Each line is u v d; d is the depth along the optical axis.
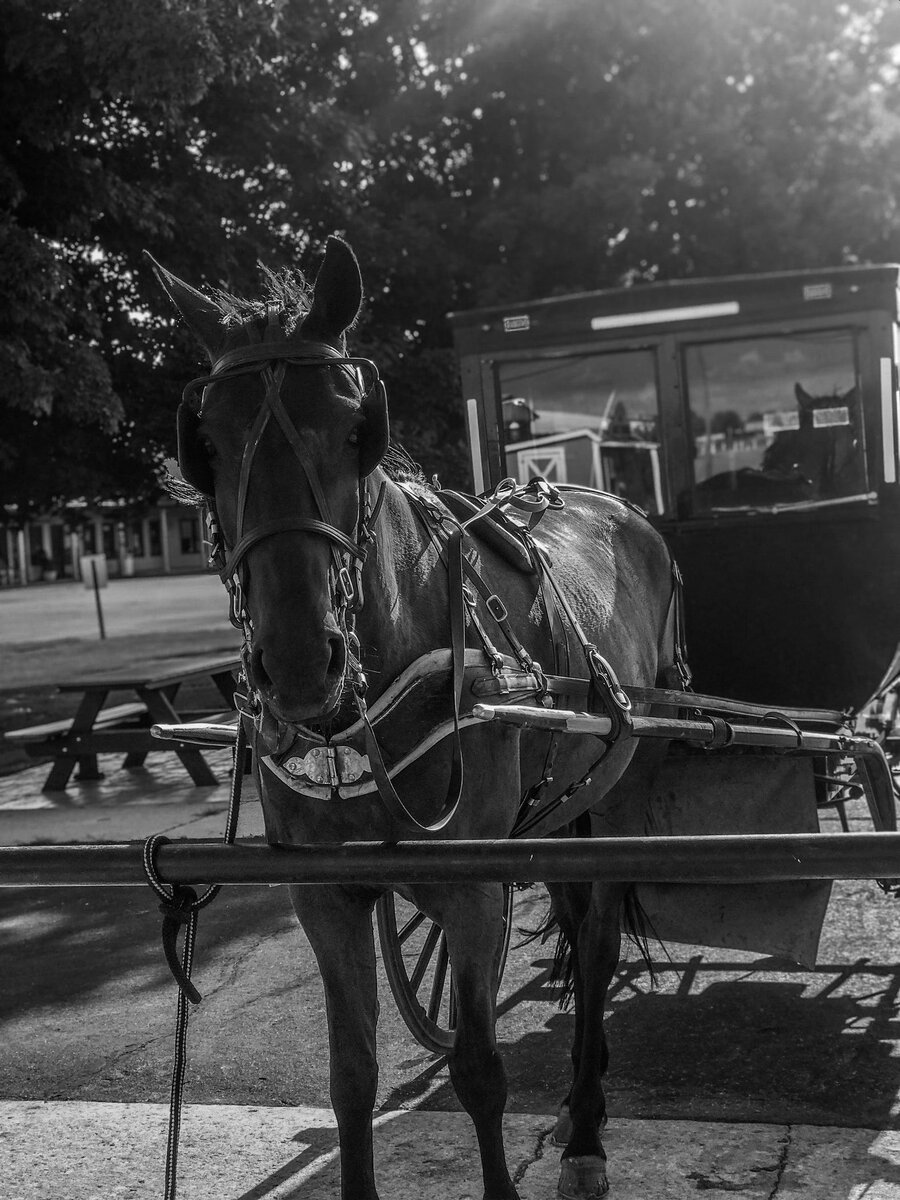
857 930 4.97
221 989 4.85
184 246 11.80
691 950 4.91
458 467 13.71
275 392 2.20
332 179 12.96
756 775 4.00
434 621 2.60
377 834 2.50
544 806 3.14
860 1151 3.12
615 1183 3.03
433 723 2.53
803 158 17.78
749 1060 3.81
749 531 5.39
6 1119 3.58
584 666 3.17
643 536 4.12
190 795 8.64
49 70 10.12
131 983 5.00
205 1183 3.12
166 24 9.60
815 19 17.72
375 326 14.14
